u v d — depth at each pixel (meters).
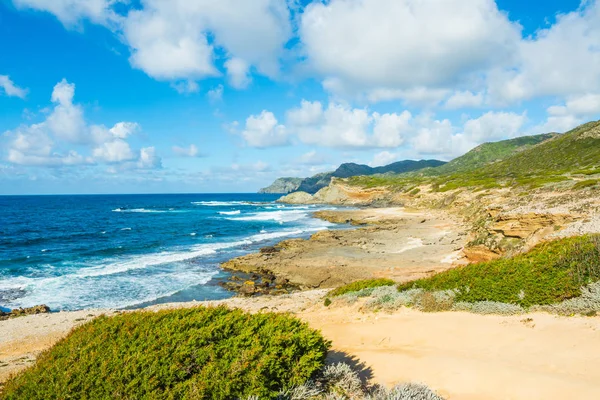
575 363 6.00
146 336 5.41
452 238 37.12
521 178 68.19
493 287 10.12
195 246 40.38
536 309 9.05
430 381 6.03
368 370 6.84
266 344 5.53
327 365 6.44
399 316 10.95
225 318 6.00
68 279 25.94
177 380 4.85
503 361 6.54
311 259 30.92
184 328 5.69
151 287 24.22
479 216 44.66
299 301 18.69
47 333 15.02
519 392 5.27
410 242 37.53
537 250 11.43
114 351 4.98
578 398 4.88
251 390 4.88
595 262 8.91
